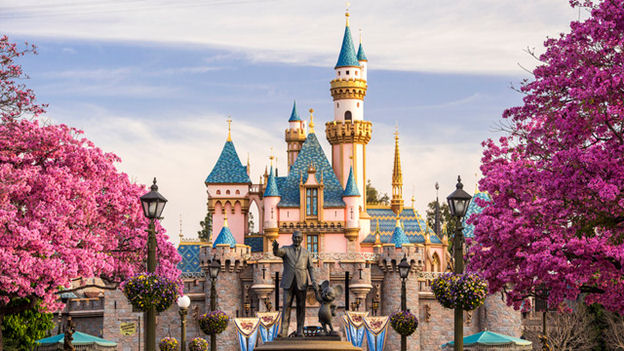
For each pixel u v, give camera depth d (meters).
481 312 99.94
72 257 48.12
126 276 56.16
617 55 34.41
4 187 46.84
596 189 32.59
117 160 56.22
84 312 98.88
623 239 35.69
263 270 99.56
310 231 110.56
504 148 43.50
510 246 40.00
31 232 45.91
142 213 56.53
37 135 50.75
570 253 37.97
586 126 34.09
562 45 36.31
